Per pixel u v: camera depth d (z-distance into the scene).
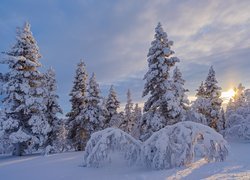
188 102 27.39
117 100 45.19
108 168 14.56
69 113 36.19
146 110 26.25
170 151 13.17
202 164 12.71
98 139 15.69
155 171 12.20
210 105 41.94
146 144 13.95
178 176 9.96
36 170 15.05
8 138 25.88
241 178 8.22
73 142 36.03
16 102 26.03
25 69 27.00
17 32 26.94
